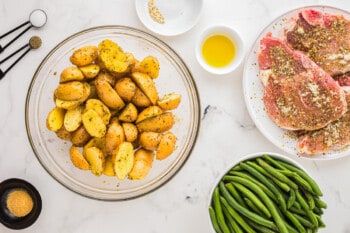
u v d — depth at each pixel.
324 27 0.66
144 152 0.58
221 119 0.67
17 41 0.66
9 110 0.67
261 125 0.67
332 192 0.68
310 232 0.56
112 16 0.67
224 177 0.59
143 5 0.66
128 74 0.58
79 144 0.58
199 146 0.67
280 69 0.66
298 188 0.57
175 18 0.67
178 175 0.67
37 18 0.66
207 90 0.67
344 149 0.66
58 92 0.55
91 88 0.58
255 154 0.60
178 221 0.67
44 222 0.67
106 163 0.58
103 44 0.57
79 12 0.67
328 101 0.65
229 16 0.68
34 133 0.65
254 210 0.56
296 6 0.68
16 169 0.67
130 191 0.65
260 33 0.66
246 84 0.66
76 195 0.67
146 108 0.58
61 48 0.64
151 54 0.65
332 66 0.66
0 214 0.65
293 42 0.66
